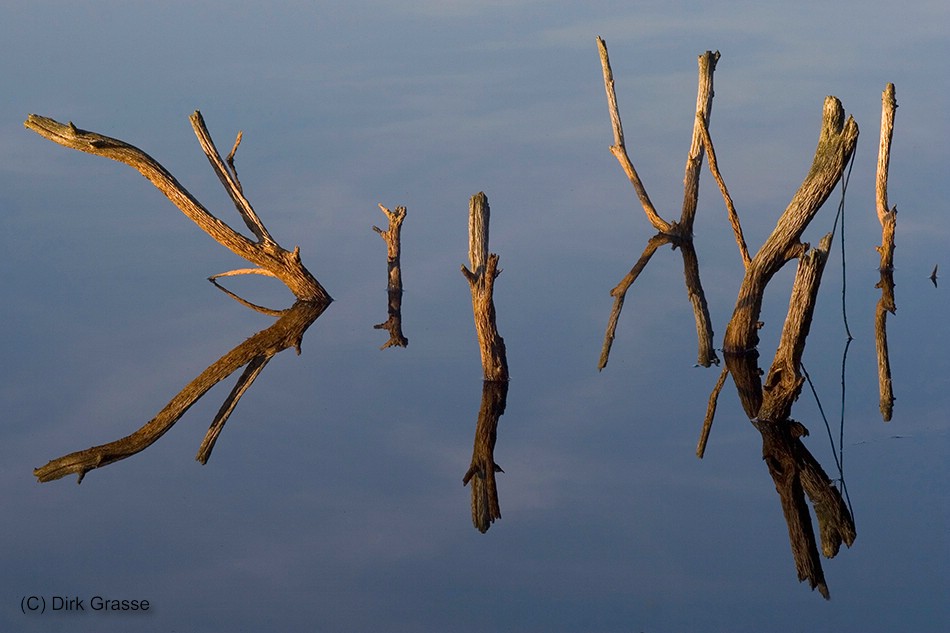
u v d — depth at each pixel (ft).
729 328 57.77
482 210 54.90
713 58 72.28
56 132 62.75
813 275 47.52
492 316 55.67
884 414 50.65
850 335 60.23
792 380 49.26
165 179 64.08
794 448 47.93
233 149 64.80
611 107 74.90
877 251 68.69
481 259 54.85
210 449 49.78
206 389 56.03
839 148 52.16
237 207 65.87
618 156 75.82
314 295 67.51
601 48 73.82
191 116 64.54
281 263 66.49
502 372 56.39
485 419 52.39
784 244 55.11
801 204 54.19
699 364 57.47
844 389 53.67
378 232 68.49
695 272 70.54
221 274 67.72
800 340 48.78
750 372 55.62
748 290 56.70
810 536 40.91
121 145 63.41
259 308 66.90
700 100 72.69
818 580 38.14
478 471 47.37
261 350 60.80
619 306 66.18
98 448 49.75
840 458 46.78
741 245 57.16
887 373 55.11
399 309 66.74
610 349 60.29
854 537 40.88
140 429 51.67
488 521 43.04
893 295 65.31
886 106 65.62
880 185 67.36
